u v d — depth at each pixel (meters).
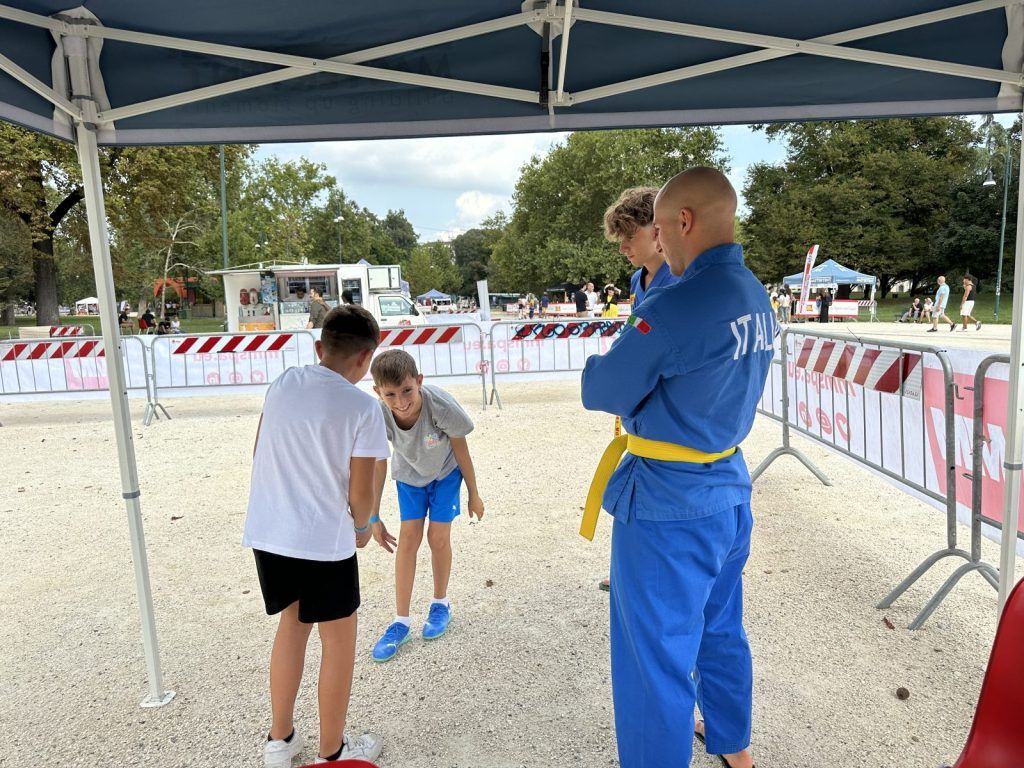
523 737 2.45
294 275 20.23
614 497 1.93
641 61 2.87
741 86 3.01
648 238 2.47
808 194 43.56
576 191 42.03
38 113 2.51
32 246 26.92
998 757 1.43
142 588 2.70
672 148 41.59
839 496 5.13
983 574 3.09
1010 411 2.45
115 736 2.54
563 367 9.87
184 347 9.27
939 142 43.84
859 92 3.04
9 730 2.59
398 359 2.75
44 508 5.38
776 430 7.42
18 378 9.30
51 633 3.37
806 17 2.62
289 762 2.32
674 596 1.83
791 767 2.25
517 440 7.24
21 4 2.33
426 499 3.12
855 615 3.27
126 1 2.34
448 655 3.02
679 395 1.76
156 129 2.90
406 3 2.44
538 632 3.21
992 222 41.56
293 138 3.00
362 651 3.08
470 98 3.01
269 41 2.66
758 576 3.72
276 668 2.28
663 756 1.82
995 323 26.61
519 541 4.38
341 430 2.16
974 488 3.12
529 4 2.51
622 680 1.92
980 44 2.75
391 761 2.34
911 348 3.96
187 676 2.95
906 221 44.69
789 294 31.00
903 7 2.57
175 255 47.03
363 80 2.94
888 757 2.29
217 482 5.98
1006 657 1.45
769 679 2.76
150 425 8.65
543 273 45.75
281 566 2.19
